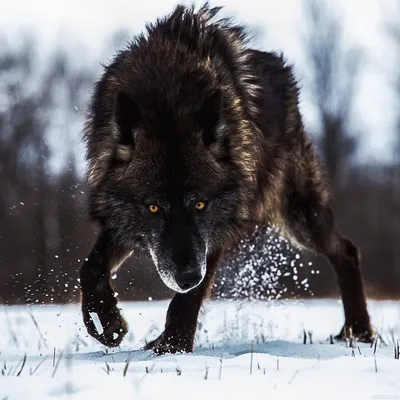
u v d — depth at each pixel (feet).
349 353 36.96
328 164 204.44
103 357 33.78
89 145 40.63
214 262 39.06
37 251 134.82
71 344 40.91
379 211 205.87
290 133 47.80
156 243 36.42
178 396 23.06
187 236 35.81
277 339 47.19
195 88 38.04
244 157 39.04
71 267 88.84
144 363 29.09
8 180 158.30
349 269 49.37
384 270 193.06
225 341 45.73
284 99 47.62
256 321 53.26
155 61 39.22
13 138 177.58
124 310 64.03
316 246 49.83
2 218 144.77
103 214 38.70
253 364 29.25
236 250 48.96
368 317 48.60
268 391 24.00
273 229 49.21
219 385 24.67
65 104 187.62
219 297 52.70
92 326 37.70
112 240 39.01
